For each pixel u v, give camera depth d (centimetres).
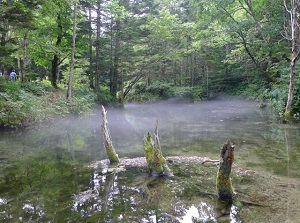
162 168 524
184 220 347
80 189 458
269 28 1461
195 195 427
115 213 369
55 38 1959
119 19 1931
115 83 2227
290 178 490
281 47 1540
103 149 765
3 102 1033
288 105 1144
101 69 2033
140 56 2153
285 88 1275
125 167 581
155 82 2831
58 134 1017
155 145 537
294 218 344
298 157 632
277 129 1036
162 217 356
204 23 1777
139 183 483
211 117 1556
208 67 2927
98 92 1998
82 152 727
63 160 645
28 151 739
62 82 2634
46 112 1227
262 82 2222
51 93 1581
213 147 768
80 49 1881
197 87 2897
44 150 751
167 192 441
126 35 1975
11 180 507
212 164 594
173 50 2248
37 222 347
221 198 413
